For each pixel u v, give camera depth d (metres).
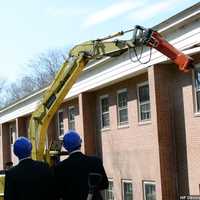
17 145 8.29
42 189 8.19
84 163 8.25
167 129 21.38
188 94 20.50
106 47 15.39
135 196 24.80
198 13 18.09
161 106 21.38
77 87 30.47
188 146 20.50
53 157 17.00
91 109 30.03
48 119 16.98
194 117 20.11
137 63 22.81
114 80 25.70
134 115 24.77
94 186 7.73
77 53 16.11
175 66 21.39
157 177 21.39
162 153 21.25
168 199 21.12
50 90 16.83
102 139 28.91
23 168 8.23
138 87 24.41
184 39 19.45
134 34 14.20
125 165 25.92
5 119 48.84
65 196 8.26
